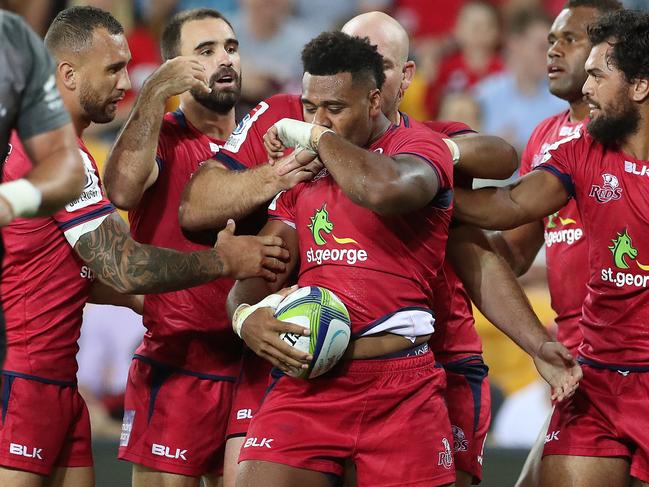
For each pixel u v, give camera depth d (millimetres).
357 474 14945
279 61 38469
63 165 12359
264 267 15891
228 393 17781
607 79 15773
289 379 15109
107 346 28172
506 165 16062
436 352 17906
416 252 15000
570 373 15820
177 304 17547
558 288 18344
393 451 14680
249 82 36750
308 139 14547
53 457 16516
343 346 14516
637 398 15922
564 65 19078
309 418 14781
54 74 12672
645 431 15766
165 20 38375
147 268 15594
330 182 15109
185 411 17594
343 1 40406
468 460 18109
